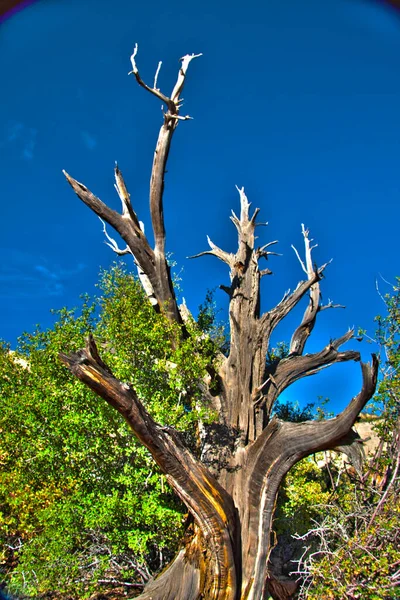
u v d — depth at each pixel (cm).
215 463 1448
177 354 1352
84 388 1338
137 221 1625
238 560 1256
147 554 1529
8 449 1469
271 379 1675
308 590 1198
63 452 1395
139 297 1523
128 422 1141
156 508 1290
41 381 1424
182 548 1302
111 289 1563
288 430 1315
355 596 1067
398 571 1060
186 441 1547
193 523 1331
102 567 1300
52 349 1410
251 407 1568
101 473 1402
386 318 1433
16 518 1523
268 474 1320
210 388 1580
